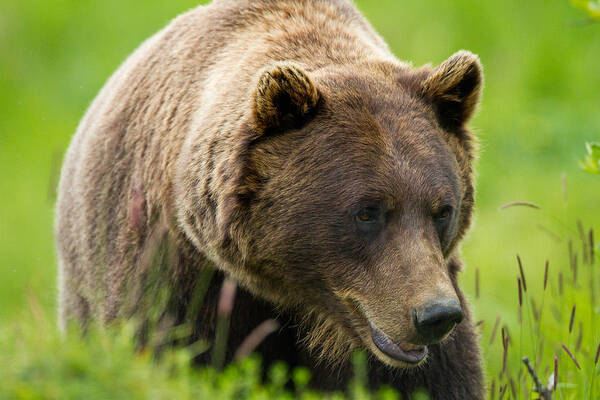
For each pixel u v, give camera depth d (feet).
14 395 22.66
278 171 30.68
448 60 32.12
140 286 33.06
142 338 32.81
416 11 85.71
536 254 60.23
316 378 34.58
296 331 34.53
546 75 83.82
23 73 88.07
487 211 68.08
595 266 49.90
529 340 47.52
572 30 85.87
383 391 32.12
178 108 34.19
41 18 90.74
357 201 29.86
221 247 31.32
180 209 32.40
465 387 33.45
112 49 87.71
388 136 30.40
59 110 84.89
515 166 73.92
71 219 38.73
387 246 29.81
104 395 22.90
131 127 35.88
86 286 37.04
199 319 32.89
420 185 29.89
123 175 35.47
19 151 79.82
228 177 30.89
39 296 42.06
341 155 30.25
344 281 30.50
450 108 32.76
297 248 30.76
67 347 23.85
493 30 85.46
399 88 32.09
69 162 40.78
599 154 32.76
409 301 28.89
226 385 26.32
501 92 81.35
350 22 36.11
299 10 35.58
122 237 34.47
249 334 33.73
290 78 30.09
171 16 87.15
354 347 32.42
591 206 66.39
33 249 66.33
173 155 33.27
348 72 32.19
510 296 54.44
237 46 34.53
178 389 24.23
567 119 78.02
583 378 32.60
